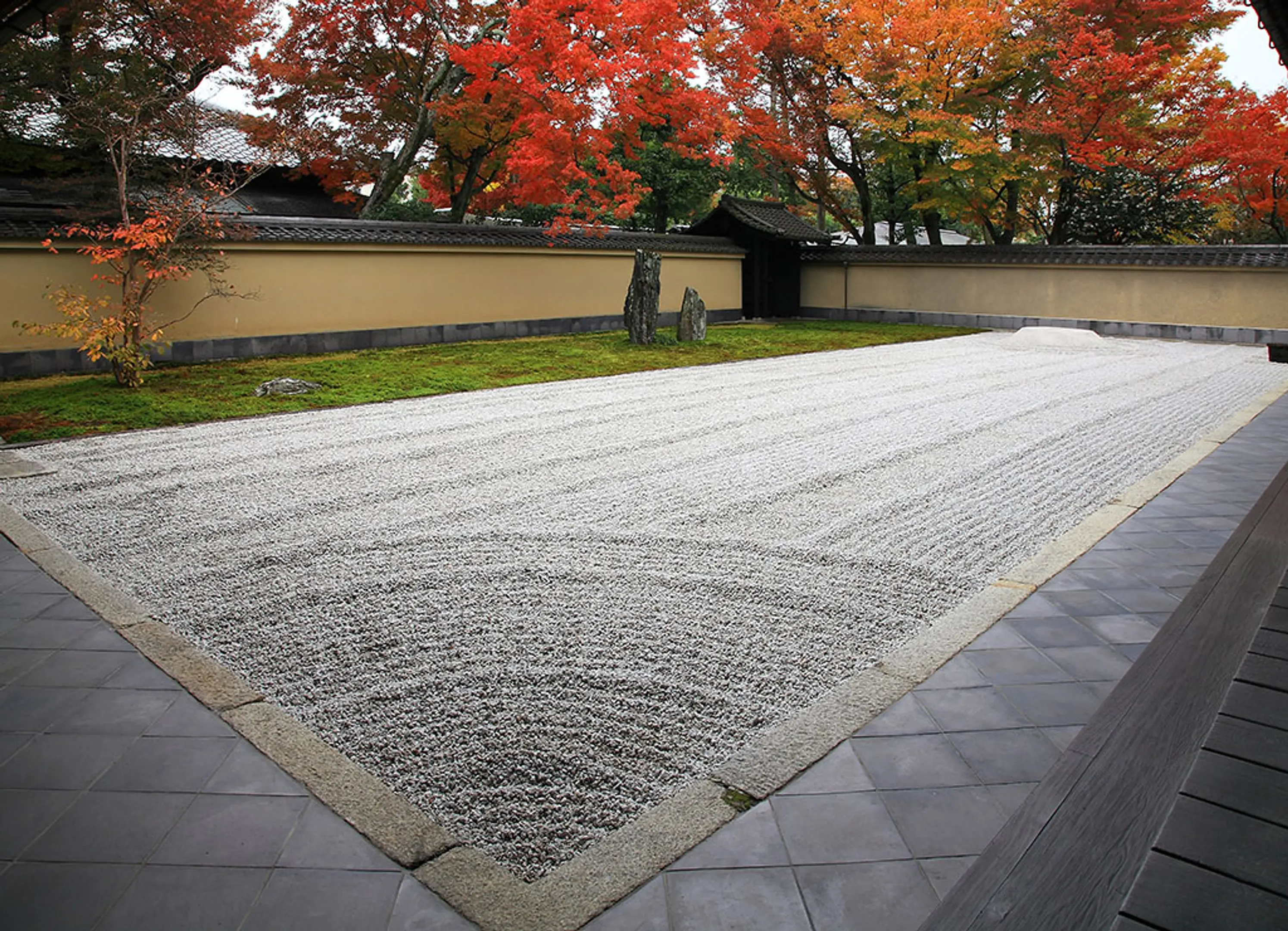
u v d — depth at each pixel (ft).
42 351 35.83
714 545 15.51
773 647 11.40
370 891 6.65
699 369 41.09
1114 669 10.46
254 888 6.66
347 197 55.83
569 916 6.39
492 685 10.30
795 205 93.86
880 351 49.47
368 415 28.53
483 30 49.06
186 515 17.15
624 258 60.34
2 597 12.92
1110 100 56.70
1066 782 5.94
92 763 8.45
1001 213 72.54
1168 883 4.86
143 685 10.12
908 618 12.39
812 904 6.48
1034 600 12.74
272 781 8.18
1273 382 36.78
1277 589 9.04
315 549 15.15
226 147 53.72
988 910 4.77
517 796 8.10
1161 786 5.84
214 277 38.63
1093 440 24.80
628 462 21.88
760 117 61.98
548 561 14.60
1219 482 19.86
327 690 10.20
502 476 20.39
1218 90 54.90
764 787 8.04
